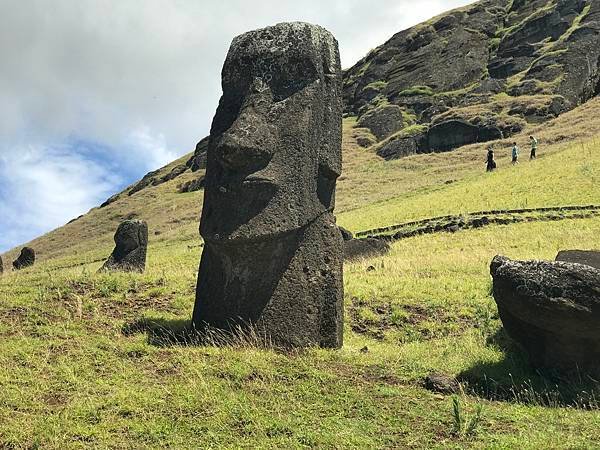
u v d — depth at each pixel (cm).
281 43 860
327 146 851
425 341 957
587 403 677
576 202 2370
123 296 1064
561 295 699
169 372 676
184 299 1056
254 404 600
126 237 1788
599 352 722
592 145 3459
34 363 683
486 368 773
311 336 808
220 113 866
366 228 2634
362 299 1128
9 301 973
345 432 551
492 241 1920
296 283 811
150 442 528
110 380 646
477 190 2994
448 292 1171
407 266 1527
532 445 526
